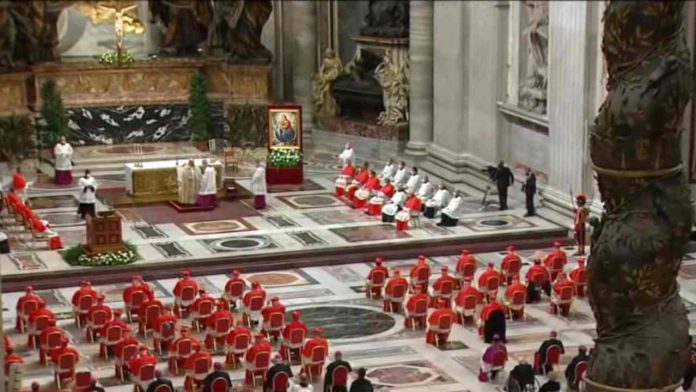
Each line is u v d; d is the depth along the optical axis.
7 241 31.78
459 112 40.50
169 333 25.14
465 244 33.28
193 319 26.58
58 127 42.56
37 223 32.66
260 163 41.09
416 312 26.91
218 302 26.86
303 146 44.78
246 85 45.00
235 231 34.12
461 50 40.22
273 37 47.19
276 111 39.34
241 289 27.67
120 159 41.78
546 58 36.72
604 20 10.52
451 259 32.50
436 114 41.69
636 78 10.30
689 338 10.88
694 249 27.45
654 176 10.49
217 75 45.19
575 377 22.34
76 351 23.86
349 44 47.41
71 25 46.44
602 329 10.93
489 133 39.50
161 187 37.25
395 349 25.84
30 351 25.66
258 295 26.72
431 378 24.17
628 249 10.55
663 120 10.29
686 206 10.59
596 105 33.78
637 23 10.19
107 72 44.16
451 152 41.00
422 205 35.41
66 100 43.75
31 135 41.97
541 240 33.78
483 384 23.83
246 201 37.34
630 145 10.40
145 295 26.88
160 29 46.97
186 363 23.59
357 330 27.02
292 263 31.72
